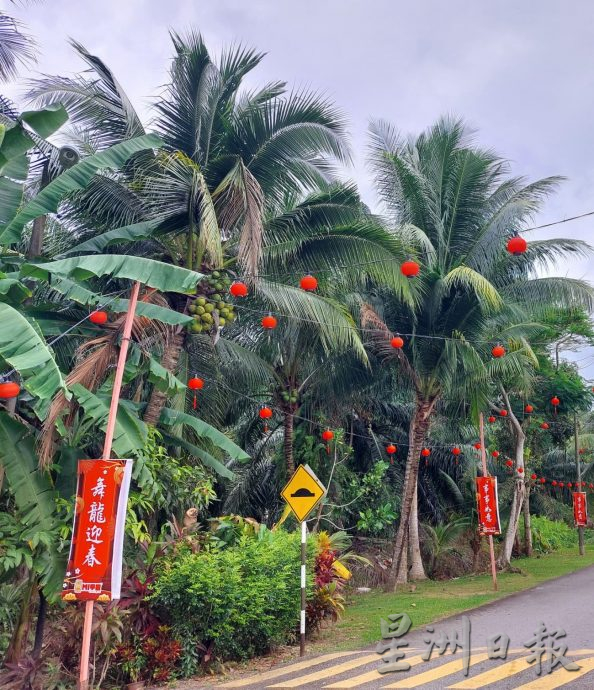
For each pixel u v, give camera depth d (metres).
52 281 8.45
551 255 15.05
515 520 19.02
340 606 10.23
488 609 11.48
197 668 8.16
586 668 7.13
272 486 18.33
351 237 11.98
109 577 6.21
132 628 7.95
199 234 10.98
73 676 7.61
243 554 8.96
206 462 10.82
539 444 25.09
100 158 8.69
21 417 8.64
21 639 7.92
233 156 11.00
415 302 14.69
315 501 9.09
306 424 17.86
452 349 14.71
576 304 14.96
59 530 7.49
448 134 15.73
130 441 8.32
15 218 8.06
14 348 6.10
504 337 15.14
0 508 8.92
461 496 20.45
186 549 8.92
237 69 11.59
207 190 10.17
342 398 16.84
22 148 7.96
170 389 9.12
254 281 11.02
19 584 8.84
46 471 7.73
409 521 17.86
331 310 12.11
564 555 23.28
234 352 14.08
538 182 14.99
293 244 12.00
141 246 11.51
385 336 14.60
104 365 8.27
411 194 15.14
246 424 18.78
